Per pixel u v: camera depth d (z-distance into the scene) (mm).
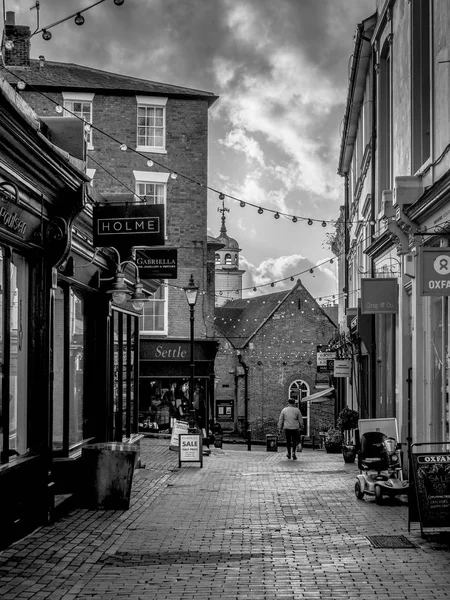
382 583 7953
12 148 9125
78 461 13102
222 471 20125
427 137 16297
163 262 19891
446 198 12805
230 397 58969
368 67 23938
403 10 17516
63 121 12477
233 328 62062
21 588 7898
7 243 10062
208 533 10977
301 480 17875
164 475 18859
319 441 43969
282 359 58969
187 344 37281
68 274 12930
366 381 25609
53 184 10742
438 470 10102
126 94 35500
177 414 36750
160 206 13852
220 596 7562
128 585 8055
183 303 37250
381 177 21203
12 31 23891
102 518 12180
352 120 28953
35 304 11211
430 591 7613
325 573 8438
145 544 10219
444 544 9836
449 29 13117
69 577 8414
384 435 14664
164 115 36000
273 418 58625
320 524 11633
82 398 14914
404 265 16688
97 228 13875
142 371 36906
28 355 11164
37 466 11156
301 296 59500
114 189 35406
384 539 10219
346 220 35562
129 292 14156
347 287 35156
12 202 9695
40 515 11266
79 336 14680
